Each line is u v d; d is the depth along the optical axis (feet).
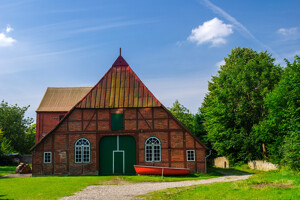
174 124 88.07
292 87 90.53
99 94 91.35
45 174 86.89
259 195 39.04
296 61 95.40
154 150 87.20
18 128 193.57
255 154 115.24
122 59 97.66
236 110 120.06
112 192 53.47
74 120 89.40
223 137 122.42
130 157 88.02
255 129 106.63
